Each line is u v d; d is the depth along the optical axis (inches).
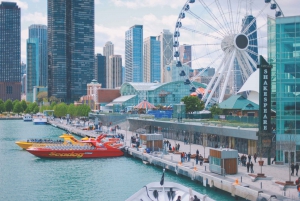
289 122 3120.1
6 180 3068.4
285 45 3142.2
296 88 3120.1
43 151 4114.2
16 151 4790.8
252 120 4367.6
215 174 2672.2
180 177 3043.8
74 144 4495.6
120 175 3213.6
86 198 2514.8
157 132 5620.1
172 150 3949.3
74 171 3427.7
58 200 2470.5
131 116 7834.6
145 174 3221.0
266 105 3029.0
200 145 4416.8
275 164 3061.0
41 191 2706.7
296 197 2038.6
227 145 3902.6
